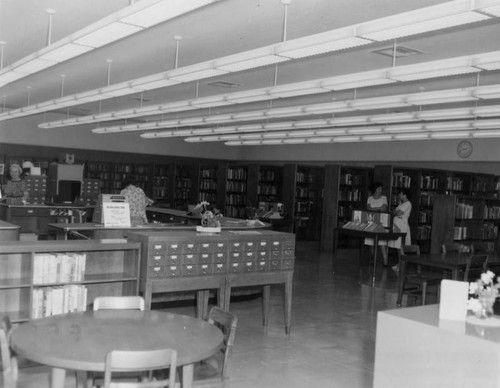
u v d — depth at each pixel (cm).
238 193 1952
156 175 2038
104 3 669
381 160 1736
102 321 386
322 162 1933
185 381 341
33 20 754
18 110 1319
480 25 684
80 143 1903
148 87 892
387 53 843
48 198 1673
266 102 1365
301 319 773
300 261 1355
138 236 602
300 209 1816
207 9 677
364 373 559
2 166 1697
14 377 354
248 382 520
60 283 539
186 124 1373
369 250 1324
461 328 370
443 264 822
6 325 366
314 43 571
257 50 641
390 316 402
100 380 383
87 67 1064
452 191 1508
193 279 617
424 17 475
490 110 891
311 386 518
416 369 383
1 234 852
